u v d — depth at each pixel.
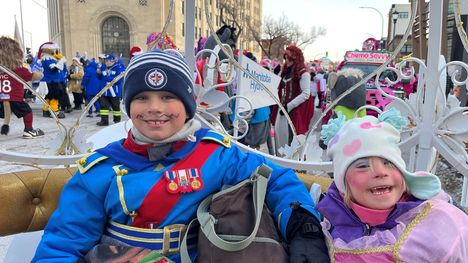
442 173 4.63
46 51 10.18
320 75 11.70
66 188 1.64
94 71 10.68
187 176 1.58
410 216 1.39
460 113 2.07
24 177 1.86
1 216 1.76
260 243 1.43
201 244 1.45
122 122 2.49
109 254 1.50
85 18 41.75
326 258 1.43
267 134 4.90
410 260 1.33
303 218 1.52
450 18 4.87
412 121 2.29
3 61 6.77
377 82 2.27
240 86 3.53
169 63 1.56
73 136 2.19
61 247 1.54
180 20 29.02
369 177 1.37
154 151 1.59
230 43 4.70
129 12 41.72
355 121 1.48
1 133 7.40
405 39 2.12
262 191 1.52
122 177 1.57
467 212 1.53
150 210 1.55
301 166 2.19
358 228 1.44
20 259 1.81
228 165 1.67
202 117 2.48
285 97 4.84
